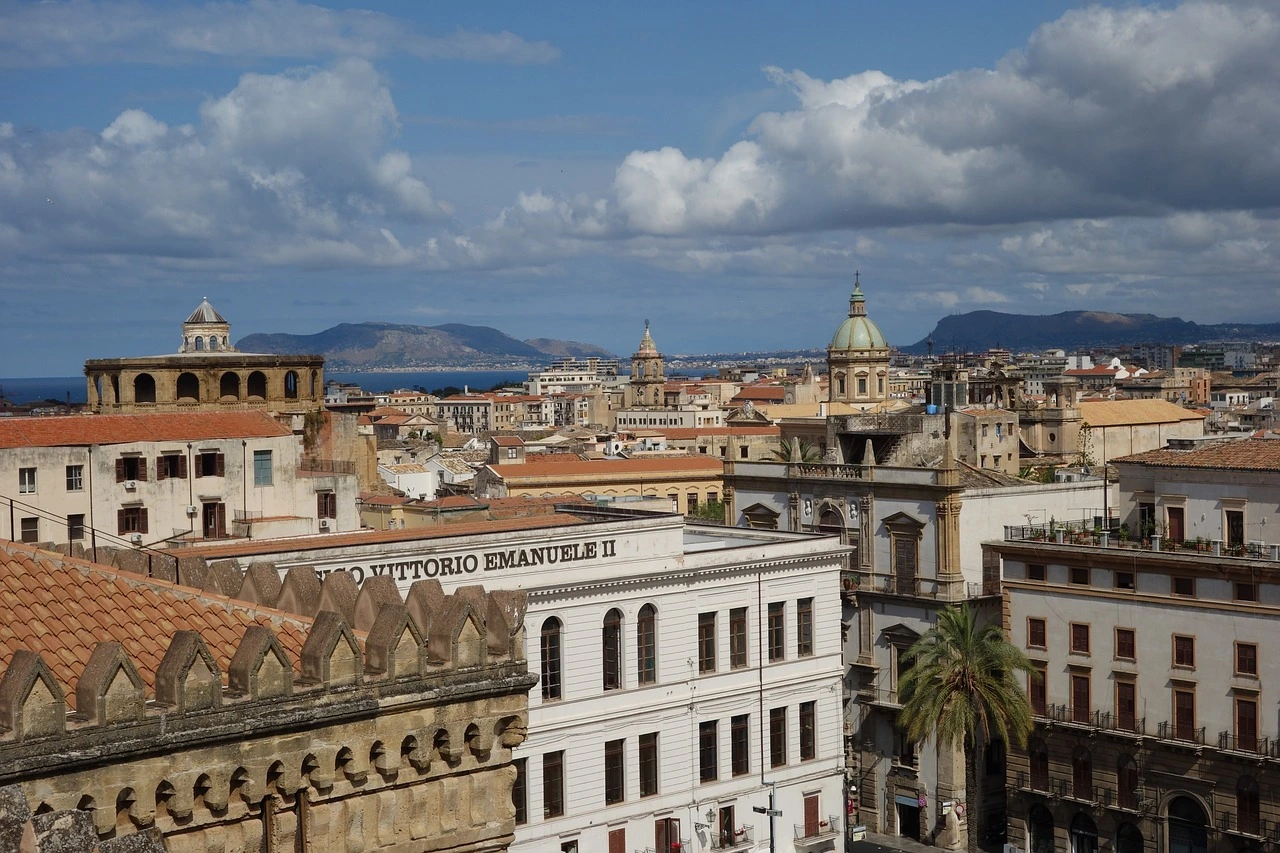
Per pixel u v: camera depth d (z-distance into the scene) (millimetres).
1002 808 104875
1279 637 85000
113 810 29984
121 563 39875
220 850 31938
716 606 83500
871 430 128875
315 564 69312
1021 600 98062
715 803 82500
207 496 93250
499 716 36781
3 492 84500
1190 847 89312
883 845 104250
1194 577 89375
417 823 35594
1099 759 93562
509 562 75562
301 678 33750
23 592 33500
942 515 105125
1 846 24031
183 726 31156
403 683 35125
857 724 109562
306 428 119062
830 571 89500
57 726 29281
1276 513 88562
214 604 35844
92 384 118312
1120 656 92875
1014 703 88188
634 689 79375
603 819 77500
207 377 116875
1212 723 88062
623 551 80125
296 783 33000
